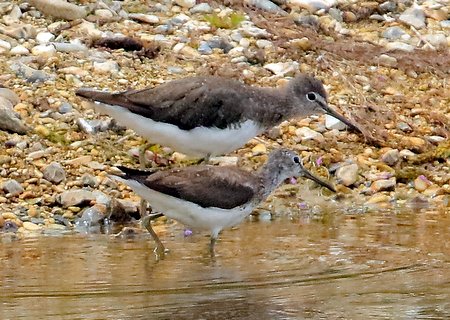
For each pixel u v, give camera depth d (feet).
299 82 45.98
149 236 41.16
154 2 61.16
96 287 33.58
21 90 50.75
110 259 37.32
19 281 34.19
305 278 34.91
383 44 60.03
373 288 33.86
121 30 57.57
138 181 37.52
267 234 41.42
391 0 64.34
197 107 42.37
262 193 39.83
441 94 55.83
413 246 39.24
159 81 52.80
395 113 53.88
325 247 39.11
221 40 57.47
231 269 36.01
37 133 48.21
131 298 32.42
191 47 56.70
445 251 38.47
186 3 61.26
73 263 36.63
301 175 41.34
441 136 52.44
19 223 42.01
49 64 53.26
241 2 61.98
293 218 44.65
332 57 57.93
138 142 48.91
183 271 35.73
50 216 43.09
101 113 46.70
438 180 49.24
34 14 57.82
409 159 50.60
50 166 45.39
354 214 45.19
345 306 31.94
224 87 43.14
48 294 32.71
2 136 47.47
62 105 50.06
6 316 30.48
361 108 53.67
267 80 54.44
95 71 53.21
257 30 59.36
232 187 38.42
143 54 55.52
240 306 31.73
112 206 43.21
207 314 31.14
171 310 31.30
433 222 43.45
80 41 55.72
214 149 43.70
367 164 49.98
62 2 57.67
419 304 32.27
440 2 65.00
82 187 45.19
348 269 35.96
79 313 30.83
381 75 56.90
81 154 47.37
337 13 62.44
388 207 46.55
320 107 46.65
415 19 62.49
